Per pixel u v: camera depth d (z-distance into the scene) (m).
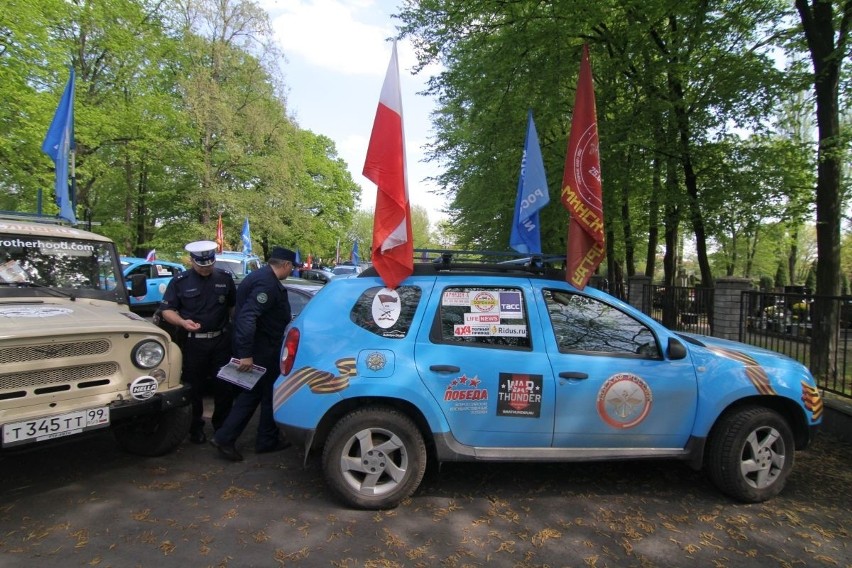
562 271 4.21
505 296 3.95
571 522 3.57
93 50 19.56
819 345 6.14
